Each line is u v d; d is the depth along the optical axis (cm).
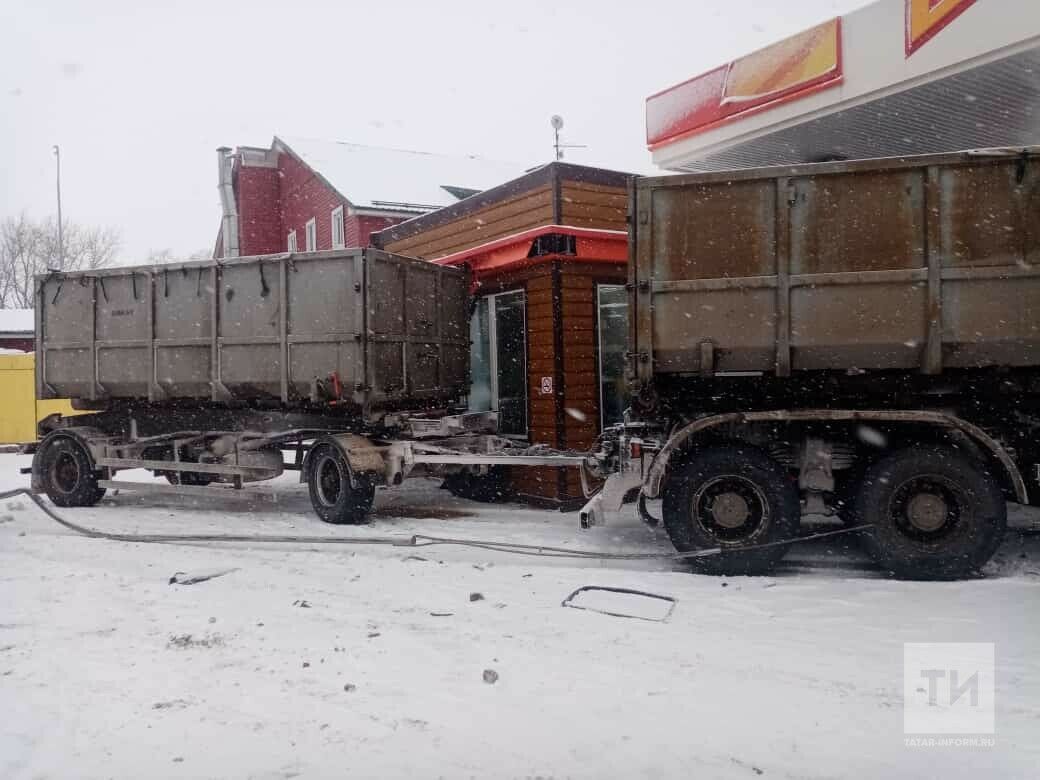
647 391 721
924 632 525
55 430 1134
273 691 447
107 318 1097
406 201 2366
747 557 687
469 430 1044
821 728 393
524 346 1121
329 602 617
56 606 620
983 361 656
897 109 1035
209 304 1019
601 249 1066
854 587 631
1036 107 1037
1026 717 401
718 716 407
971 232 649
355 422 986
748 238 692
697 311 704
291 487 1298
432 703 427
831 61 1030
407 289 1015
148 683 462
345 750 377
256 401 1029
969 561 649
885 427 695
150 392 1066
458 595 629
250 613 591
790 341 684
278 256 966
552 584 657
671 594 623
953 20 898
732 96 1170
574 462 846
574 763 363
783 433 712
